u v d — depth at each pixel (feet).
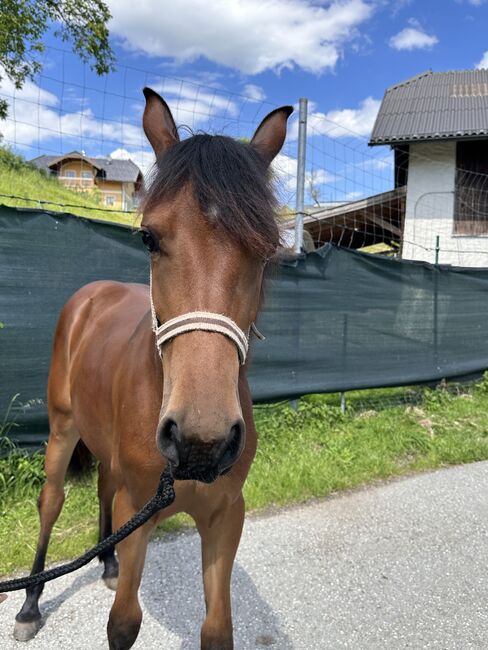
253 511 11.16
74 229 12.15
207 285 4.21
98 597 8.23
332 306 16.05
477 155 36.73
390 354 17.44
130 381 5.58
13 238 11.46
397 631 7.63
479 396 19.89
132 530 4.53
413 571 9.16
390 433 15.62
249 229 4.22
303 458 13.37
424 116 39.17
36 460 11.48
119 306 8.33
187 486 5.26
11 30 42.06
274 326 15.05
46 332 11.92
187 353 4.06
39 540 8.08
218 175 4.33
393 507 11.59
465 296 19.34
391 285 17.29
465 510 11.55
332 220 39.88
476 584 8.83
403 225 38.37
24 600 8.14
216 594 5.51
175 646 7.20
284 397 15.37
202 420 3.72
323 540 10.11
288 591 8.50
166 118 5.69
